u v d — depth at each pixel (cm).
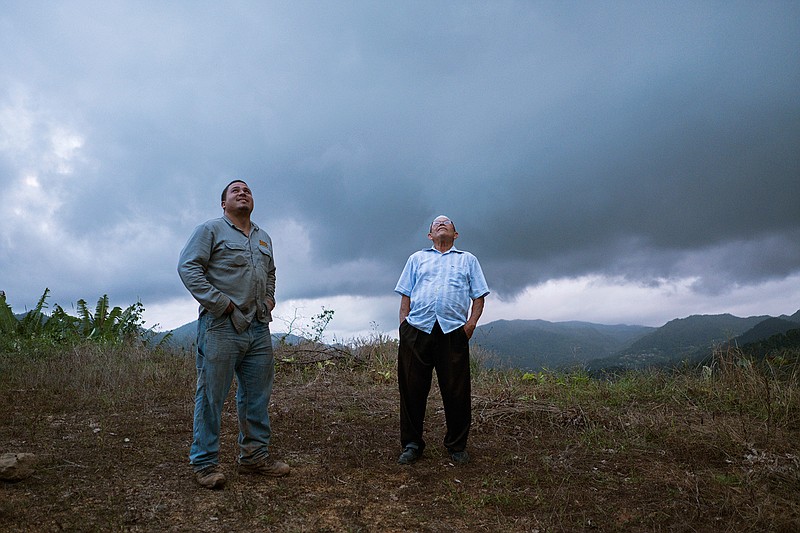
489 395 641
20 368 782
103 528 293
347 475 400
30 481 362
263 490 362
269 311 392
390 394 696
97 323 1268
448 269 448
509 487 377
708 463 417
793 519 312
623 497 355
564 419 540
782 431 475
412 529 311
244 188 386
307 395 677
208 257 362
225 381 365
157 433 495
